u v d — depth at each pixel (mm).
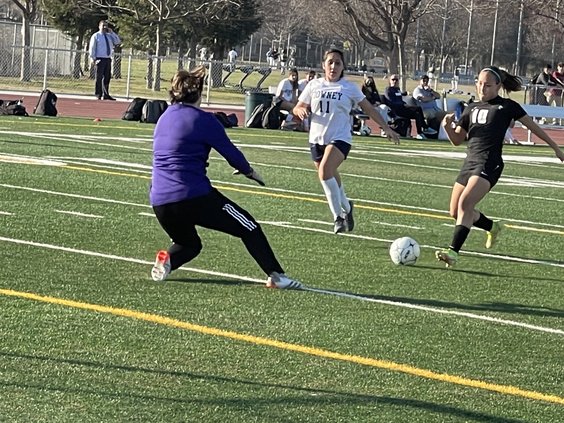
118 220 13531
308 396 6777
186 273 10484
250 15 64750
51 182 16797
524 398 7027
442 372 7523
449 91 47469
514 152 32219
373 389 7016
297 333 8383
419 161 26438
